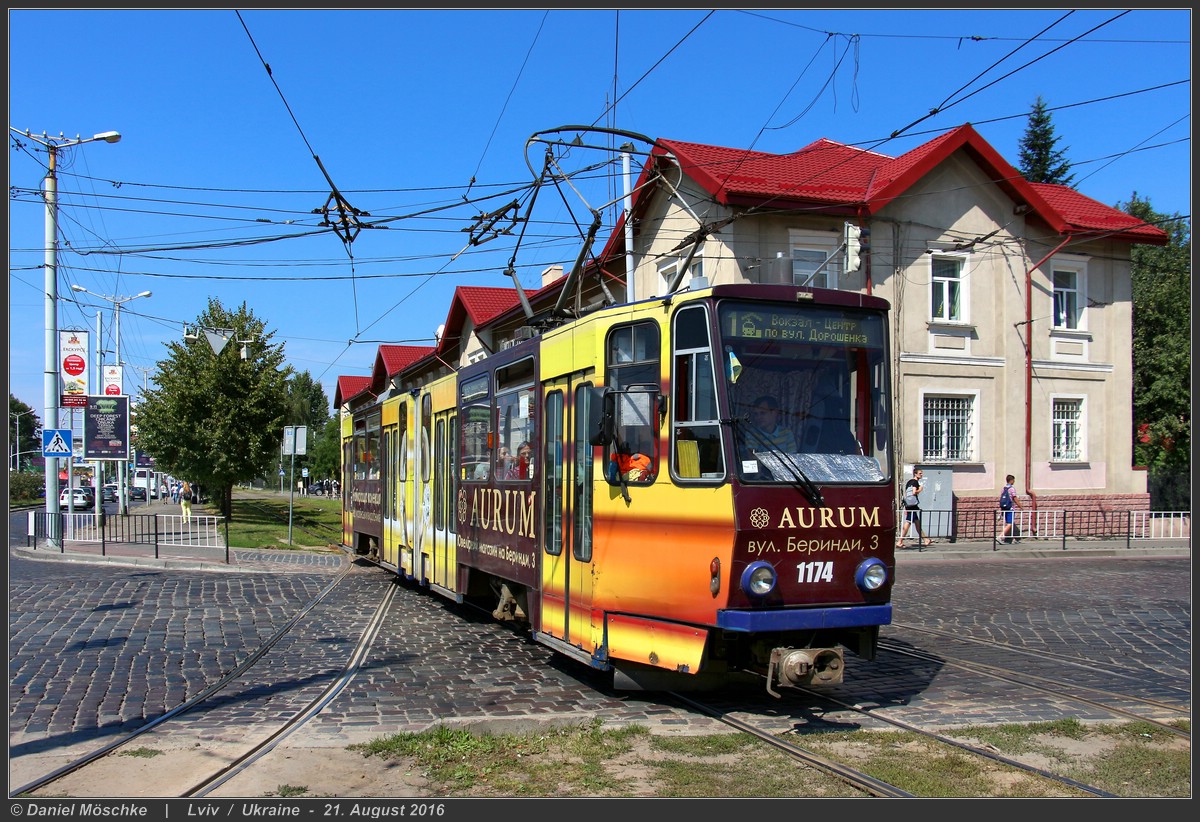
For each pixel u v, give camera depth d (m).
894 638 11.08
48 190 24.16
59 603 13.67
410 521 15.33
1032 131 52.94
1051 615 12.88
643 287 23.52
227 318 34.41
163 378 33.66
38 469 88.31
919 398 23.73
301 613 12.93
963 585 16.44
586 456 8.34
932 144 23.36
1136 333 38.41
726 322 7.22
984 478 24.64
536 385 9.48
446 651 10.15
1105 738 6.67
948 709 7.56
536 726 6.96
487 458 11.11
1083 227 25.56
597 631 7.97
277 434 34.44
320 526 33.22
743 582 6.86
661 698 7.93
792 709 7.55
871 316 7.70
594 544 8.07
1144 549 22.98
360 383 55.19
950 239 24.06
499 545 10.49
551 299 28.20
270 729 6.82
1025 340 25.23
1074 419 26.30
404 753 6.20
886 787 5.53
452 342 38.25
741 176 21.11
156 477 84.88
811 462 7.20
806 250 21.73
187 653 9.90
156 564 19.62
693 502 7.13
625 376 7.86
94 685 8.34
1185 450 35.91
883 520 7.31
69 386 22.89
